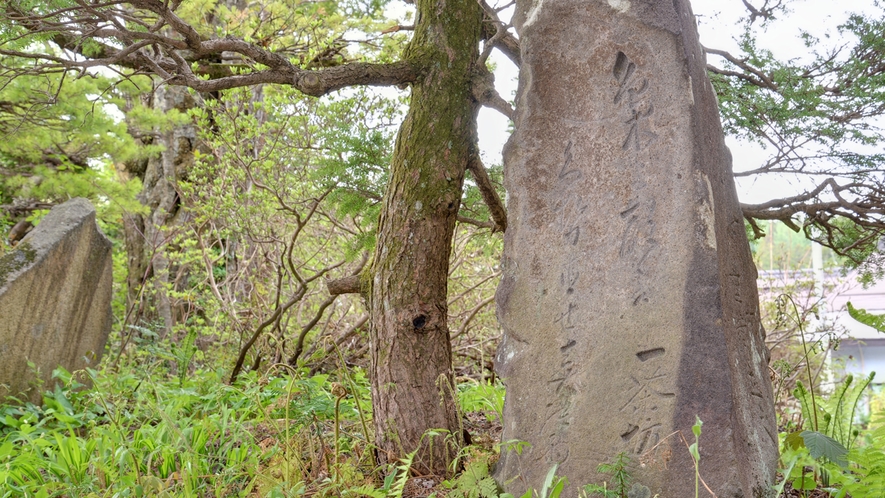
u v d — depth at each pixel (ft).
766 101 16.26
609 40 10.71
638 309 10.11
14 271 17.13
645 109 10.44
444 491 11.32
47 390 17.76
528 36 11.20
